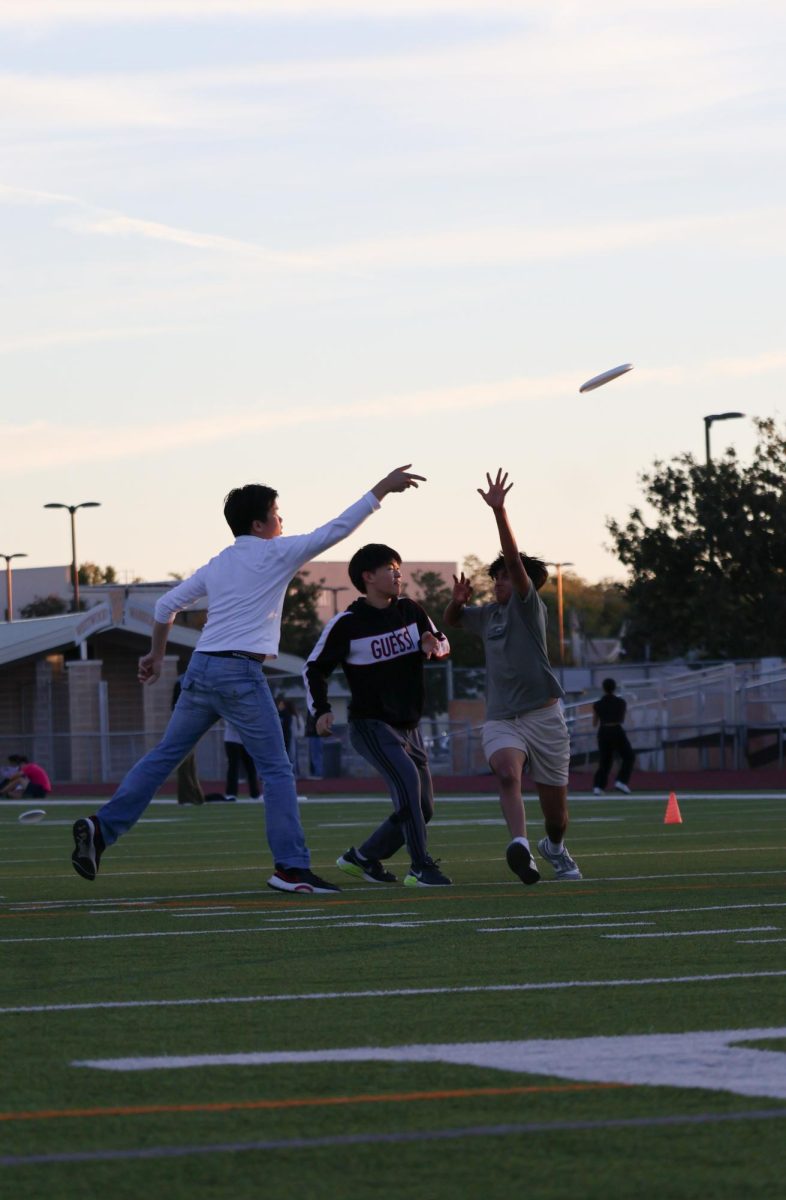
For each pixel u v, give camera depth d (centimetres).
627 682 5934
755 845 2239
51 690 7306
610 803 3741
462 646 11288
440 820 3108
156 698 7000
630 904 1398
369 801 4191
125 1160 570
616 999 890
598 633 17600
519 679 1634
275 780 1587
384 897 1509
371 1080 689
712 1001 879
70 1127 616
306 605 12044
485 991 926
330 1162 567
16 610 15262
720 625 7981
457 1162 566
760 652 7944
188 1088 678
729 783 4738
